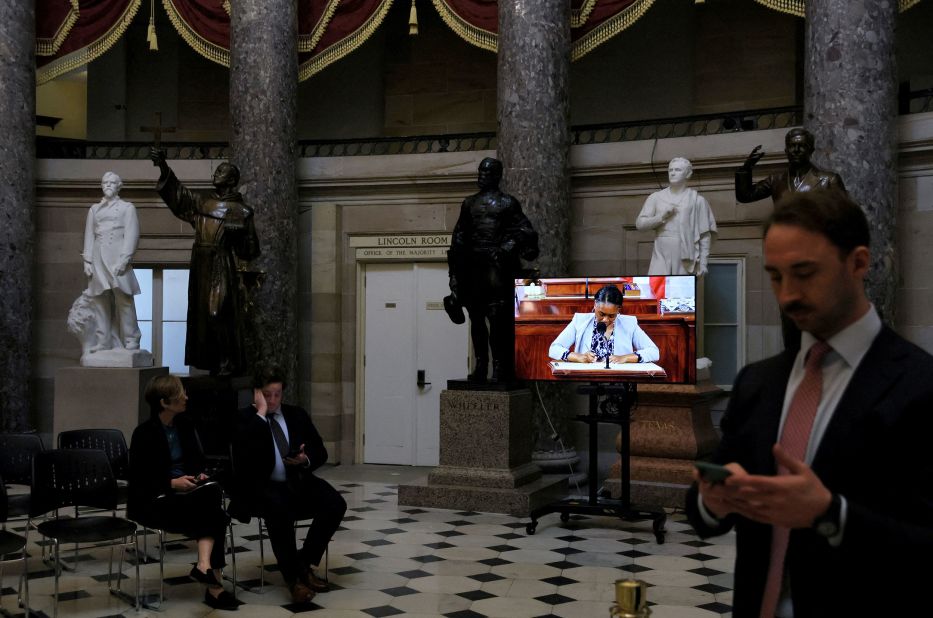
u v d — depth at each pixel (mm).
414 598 6168
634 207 12133
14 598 6090
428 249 12914
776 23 13641
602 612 5852
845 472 1950
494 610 5895
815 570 1941
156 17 15648
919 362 1971
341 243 13234
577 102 14516
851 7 9719
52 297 13641
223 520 6027
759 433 2154
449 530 8344
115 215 11242
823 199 2006
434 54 15125
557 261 11141
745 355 11586
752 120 11914
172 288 13922
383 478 11656
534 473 9633
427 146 14031
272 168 12109
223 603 5883
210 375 9805
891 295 9672
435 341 12914
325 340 13000
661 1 14180
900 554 1788
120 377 10711
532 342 8578
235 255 10086
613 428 12039
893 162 9797
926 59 13031
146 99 15656
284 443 6301
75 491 6027
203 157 13953
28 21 12805
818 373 2100
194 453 6453
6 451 7133
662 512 7961
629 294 8266
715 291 11789
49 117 16219
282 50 12281
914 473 1897
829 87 9797
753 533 2141
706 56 13961
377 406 13078
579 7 11836
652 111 14164
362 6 12812
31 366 12789
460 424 9383
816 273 1979
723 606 6023
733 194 11633
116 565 7047
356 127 15273
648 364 8164
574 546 7758
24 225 12609
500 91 11422
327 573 6746
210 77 15648
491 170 9203
